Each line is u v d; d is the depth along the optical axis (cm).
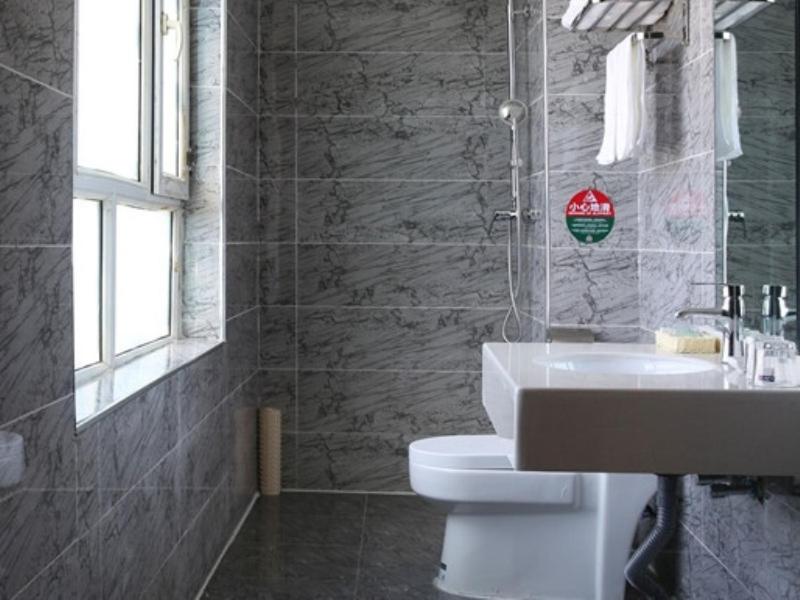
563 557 309
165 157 325
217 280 346
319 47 432
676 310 301
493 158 436
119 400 220
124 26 281
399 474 439
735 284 245
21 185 167
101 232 259
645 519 319
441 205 436
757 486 215
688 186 288
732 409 174
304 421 439
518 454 178
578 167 347
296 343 437
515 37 419
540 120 360
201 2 344
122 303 291
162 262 335
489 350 249
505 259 437
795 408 174
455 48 434
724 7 255
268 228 434
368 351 438
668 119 307
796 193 208
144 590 243
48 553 177
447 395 439
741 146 242
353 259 436
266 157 432
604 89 346
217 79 345
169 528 268
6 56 161
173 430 272
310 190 434
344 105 433
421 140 435
